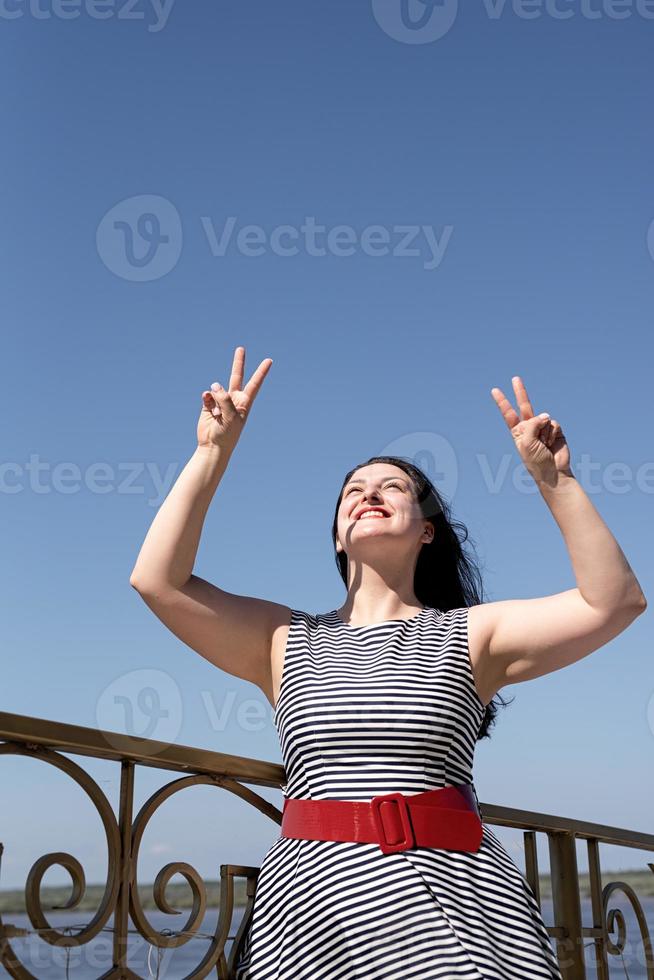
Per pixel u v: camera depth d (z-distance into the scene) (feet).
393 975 5.04
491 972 5.06
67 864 5.19
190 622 6.52
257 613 6.72
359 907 5.22
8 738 5.02
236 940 6.12
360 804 5.56
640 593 6.02
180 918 5.82
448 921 5.16
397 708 5.82
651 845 10.75
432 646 6.25
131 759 5.72
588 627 5.99
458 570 8.00
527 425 6.11
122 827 5.63
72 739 5.27
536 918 5.54
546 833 9.20
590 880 9.55
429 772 5.71
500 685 6.48
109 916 5.35
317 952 5.22
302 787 5.86
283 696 6.21
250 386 6.70
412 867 5.33
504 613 6.29
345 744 5.78
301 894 5.42
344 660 6.27
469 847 5.57
